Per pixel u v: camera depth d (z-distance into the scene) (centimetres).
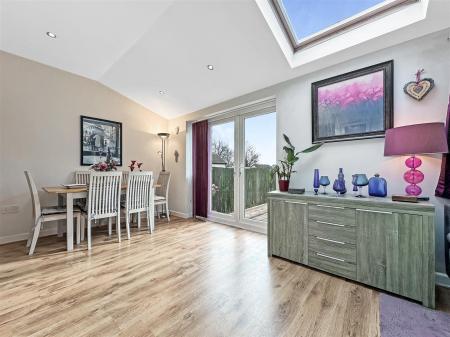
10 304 169
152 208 370
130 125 471
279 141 318
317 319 152
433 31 201
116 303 171
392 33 208
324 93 270
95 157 414
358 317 154
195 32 261
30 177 272
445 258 190
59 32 283
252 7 214
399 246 178
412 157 201
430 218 165
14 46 311
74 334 138
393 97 221
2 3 236
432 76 203
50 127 362
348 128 249
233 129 422
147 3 234
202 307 166
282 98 318
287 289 191
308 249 234
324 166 271
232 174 424
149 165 504
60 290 189
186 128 495
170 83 389
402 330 142
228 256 265
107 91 434
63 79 377
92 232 367
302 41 267
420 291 168
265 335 138
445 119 197
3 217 315
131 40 297
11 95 325
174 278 211
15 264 241
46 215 279
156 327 144
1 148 316
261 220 372
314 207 229
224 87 360
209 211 465
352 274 203
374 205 190
